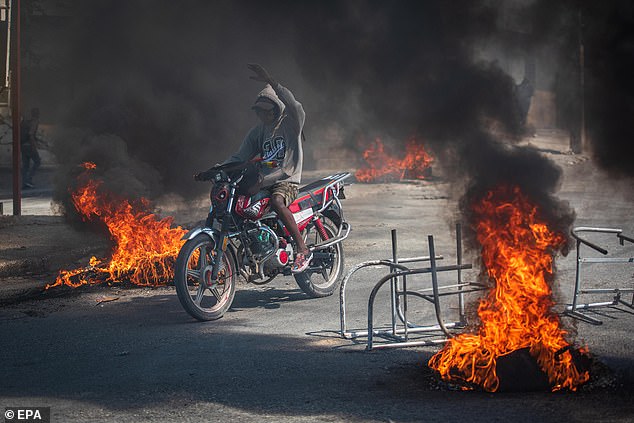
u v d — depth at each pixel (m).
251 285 8.01
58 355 5.62
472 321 6.05
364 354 5.45
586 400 4.38
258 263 6.91
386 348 5.56
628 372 4.83
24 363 5.44
